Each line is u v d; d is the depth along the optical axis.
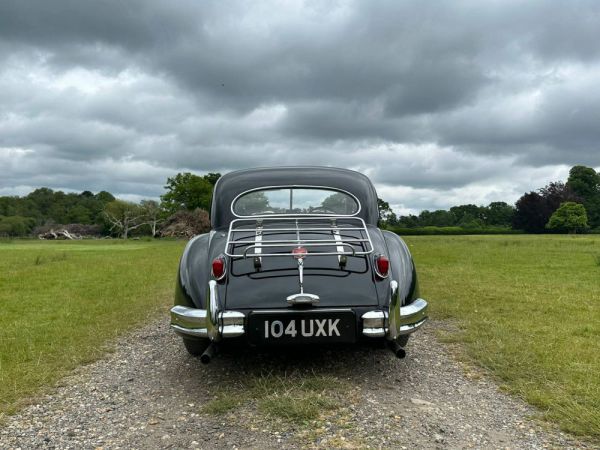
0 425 2.97
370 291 3.49
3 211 119.81
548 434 2.68
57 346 4.80
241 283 3.48
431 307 6.44
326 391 3.35
